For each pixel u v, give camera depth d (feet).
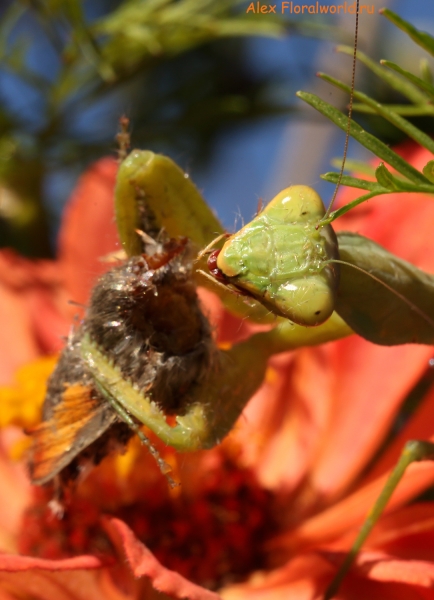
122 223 0.34
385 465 0.40
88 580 0.36
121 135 0.35
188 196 0.34
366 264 0.32
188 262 0.32
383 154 0.30
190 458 0.39
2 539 0.40
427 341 0.33
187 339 0.33
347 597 0.36
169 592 0.33
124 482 0.39
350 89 0.30
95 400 0.33
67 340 0.34
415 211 0.40
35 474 0.33
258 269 0.30
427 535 0.36
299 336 0.34
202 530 0.39
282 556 0.39
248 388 0.34
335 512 0.39
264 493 0.40
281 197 0.31
